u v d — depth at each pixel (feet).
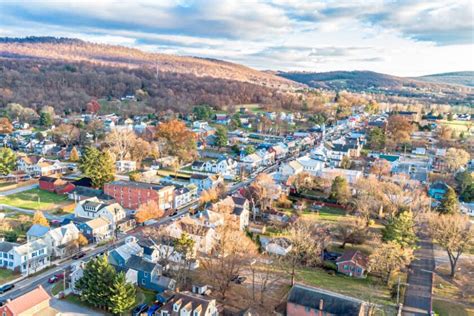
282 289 272.92
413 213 372.79
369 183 424.46
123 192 435.12
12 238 324.80
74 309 241.35
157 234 332.19
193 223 340.39
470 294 272.51
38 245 296.92
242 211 371.97
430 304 258.98
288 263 308.40
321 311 232.12
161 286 265.75
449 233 300.20
